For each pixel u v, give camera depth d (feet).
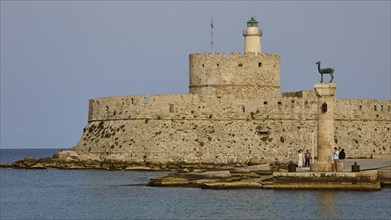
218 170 351.87
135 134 415.85
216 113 415.03
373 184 276.82
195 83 441.68
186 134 409.69
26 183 357.00
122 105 426.51
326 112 285.02
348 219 227.20
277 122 416.87
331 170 285.02
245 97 417.49
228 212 242.78
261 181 298.56
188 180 318.86
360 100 433.07
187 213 244.22
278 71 445.37
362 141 426.92
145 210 252.83
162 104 415.64
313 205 249.14
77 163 430.61
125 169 399.65
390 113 440.04
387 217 228.43
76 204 276.21
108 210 257.14
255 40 459.73
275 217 232.53
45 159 463.83
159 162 404.16
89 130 444.55
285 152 409.28
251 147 408.26
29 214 255.91
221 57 435.53
